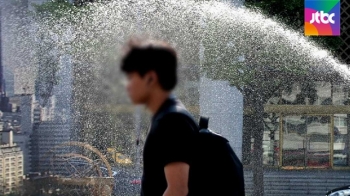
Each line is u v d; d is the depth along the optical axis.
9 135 16.55
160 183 5.15
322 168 30.45
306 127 30.34
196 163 5.30
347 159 30.62
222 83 24.23
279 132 30.38
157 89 5.19
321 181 29.78
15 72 19.44
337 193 20.09
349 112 29.36
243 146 25.58
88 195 14.34
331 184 29.73
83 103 18.33
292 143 30.41
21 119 17.86
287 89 27.66
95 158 16.98
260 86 24.56
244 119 25.33
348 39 29.30
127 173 16.80
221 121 24.69
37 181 14.52
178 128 5.02
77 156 15.01
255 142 25.48
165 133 5.01
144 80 5.13
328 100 29.11
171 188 4.98
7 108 18.09
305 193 29.23
